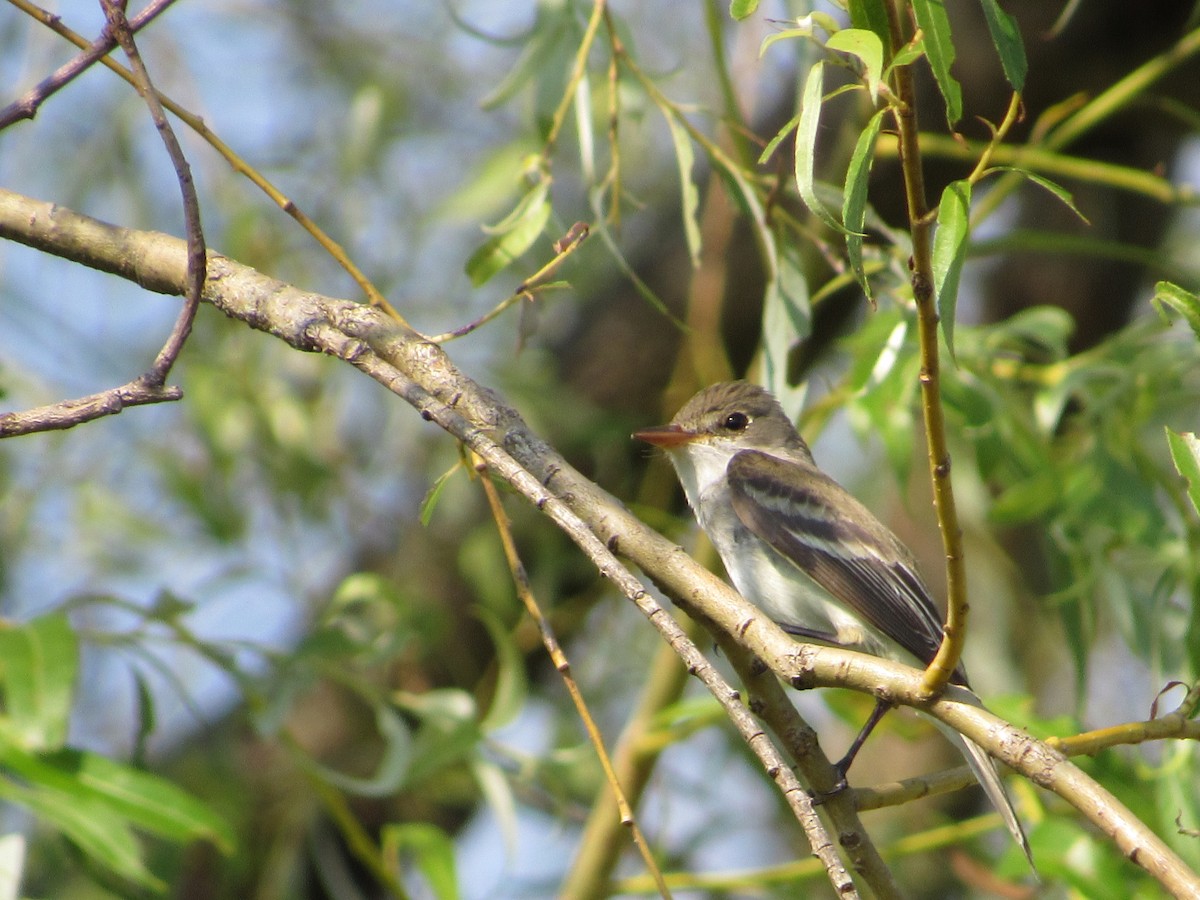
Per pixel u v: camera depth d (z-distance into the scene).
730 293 11.55
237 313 6.48
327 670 8.83
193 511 11.11
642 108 8.60
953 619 5.09
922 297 4.53
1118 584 9.15
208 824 7.05
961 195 4.74
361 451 12.03
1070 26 11.06
